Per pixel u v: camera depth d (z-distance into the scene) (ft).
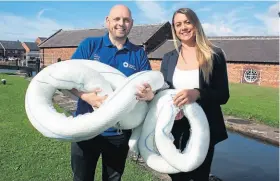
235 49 117.60
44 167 21.56
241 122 41.09
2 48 326.65
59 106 45.78
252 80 108.99
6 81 82.12
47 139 27.99
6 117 36.42
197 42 13.02
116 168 14.23
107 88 11.60
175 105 11.97
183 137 13.41
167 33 152.66
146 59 13.96
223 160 28.78
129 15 12.84
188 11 13.03
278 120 40.91
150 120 12.06
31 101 11.31
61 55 178.19
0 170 20.71
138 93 11.12
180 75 13.43
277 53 106.93
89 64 12.05
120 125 12.19
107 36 13.43
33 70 125.18
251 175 25.46
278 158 29.27
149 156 12.11
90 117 10.76
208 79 12.91
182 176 13.80
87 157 13.56
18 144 26.30
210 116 13.41
